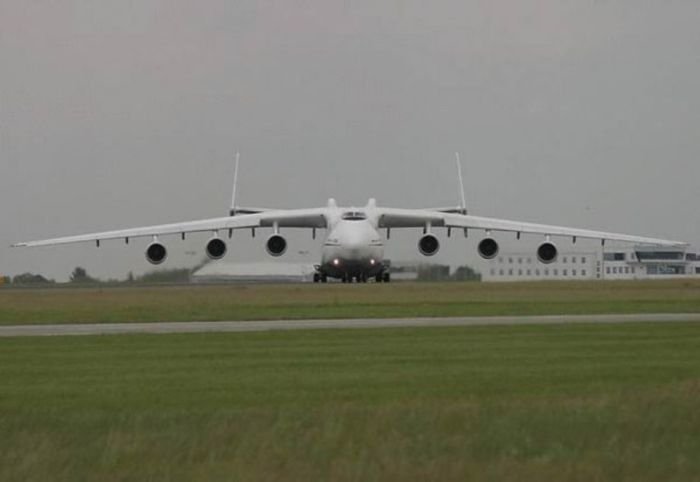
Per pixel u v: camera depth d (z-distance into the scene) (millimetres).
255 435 44125
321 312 115688
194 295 147750
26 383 60844
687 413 47344
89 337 89125
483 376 61656
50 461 41125
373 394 55438
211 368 66812
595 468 39438
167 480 38688
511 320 103438
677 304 123625
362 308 121000
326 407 50594
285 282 196625
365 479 38219
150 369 66688
